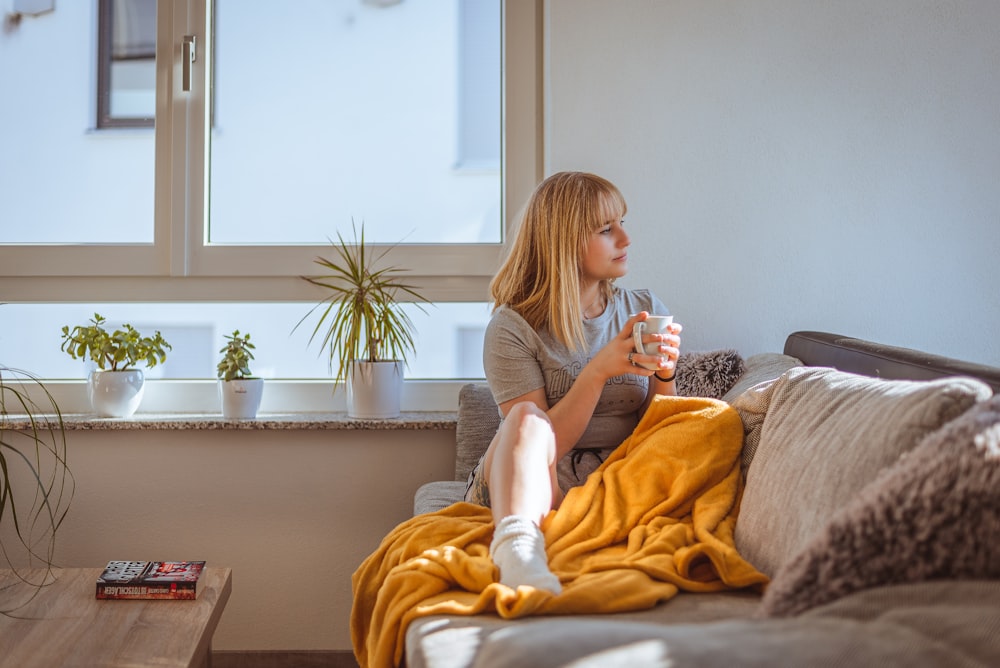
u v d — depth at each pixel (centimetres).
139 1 266
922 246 252
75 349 257
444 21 268
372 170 267
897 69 252
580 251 205
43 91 265
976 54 251
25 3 265
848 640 82
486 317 267
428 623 122
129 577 172
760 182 252
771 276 252
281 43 266
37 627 153
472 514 171
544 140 262
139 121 265
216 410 262
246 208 266
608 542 153
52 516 240
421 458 248
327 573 247
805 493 132
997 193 252
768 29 252
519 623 117
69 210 265
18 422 241
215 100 265
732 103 252
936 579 97
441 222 267
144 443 246
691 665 80
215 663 246
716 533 151
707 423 170
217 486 246
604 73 252
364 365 242
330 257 263
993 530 94
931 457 100
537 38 264
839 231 252
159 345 253
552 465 170
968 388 117
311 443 247
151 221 265
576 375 202
